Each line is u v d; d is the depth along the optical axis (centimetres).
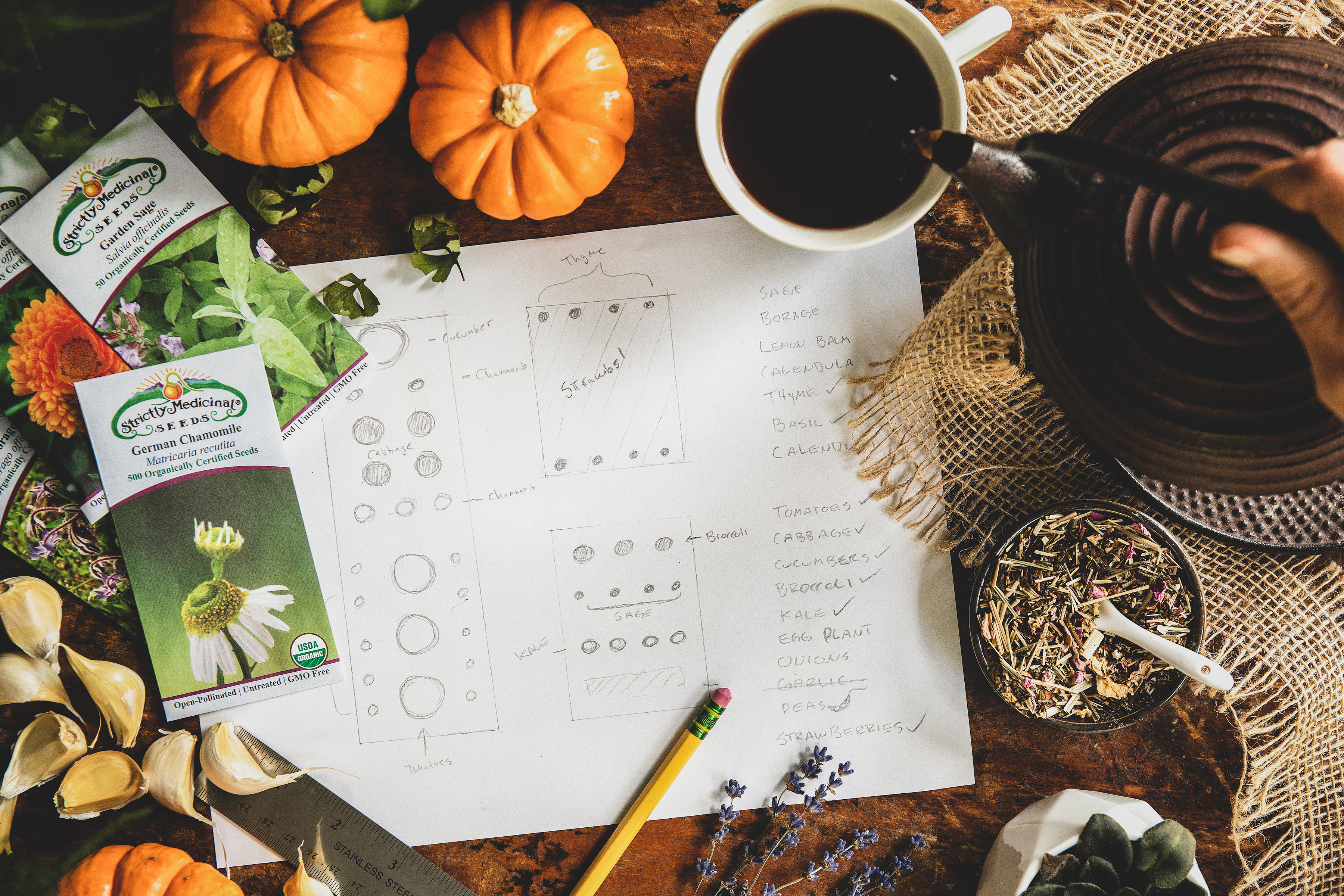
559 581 86
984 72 83
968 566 84
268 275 83
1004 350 81
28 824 86
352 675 86
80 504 84
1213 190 40
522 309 85
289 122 73
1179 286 53
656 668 86
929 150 53
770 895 84
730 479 86
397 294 85
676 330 85
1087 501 78
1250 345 52
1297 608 83
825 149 72
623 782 86
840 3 69
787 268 85
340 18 71
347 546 86
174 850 85
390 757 87
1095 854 77
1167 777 85
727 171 73
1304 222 41
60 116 81
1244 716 85
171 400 84
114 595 85
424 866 86
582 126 74
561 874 86
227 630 85
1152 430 57
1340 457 54
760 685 86
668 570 86
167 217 82
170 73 79
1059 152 43
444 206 83
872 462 85
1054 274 56
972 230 84
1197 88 57
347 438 85
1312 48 56
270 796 86
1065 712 83
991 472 85
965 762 86
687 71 83
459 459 86
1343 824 84
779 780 86
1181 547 78
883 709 86
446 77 73
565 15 73
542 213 78
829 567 86
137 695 86
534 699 87
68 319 82
